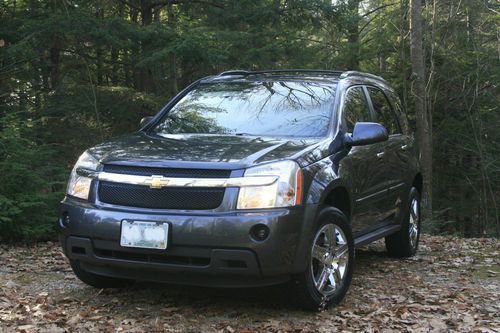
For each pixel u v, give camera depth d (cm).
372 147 559
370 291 519
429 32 1930
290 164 419
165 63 1490
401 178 638
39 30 1211
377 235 577
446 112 2023
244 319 428
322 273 446
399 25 1956
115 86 1558
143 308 452
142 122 561
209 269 402
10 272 578
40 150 800
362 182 522
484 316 451
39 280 543
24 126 836
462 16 1923
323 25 1611
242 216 398
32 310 437
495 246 813
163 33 1274
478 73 1881
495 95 1992
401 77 1927
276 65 1591
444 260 685
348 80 576
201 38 1242
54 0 1271
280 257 402
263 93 547
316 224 430
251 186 404
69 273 575
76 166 462
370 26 2284
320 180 439
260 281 412
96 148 475
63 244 449
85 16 1238
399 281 566
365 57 1977
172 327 407
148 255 416
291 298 435
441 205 2217
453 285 554
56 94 1375
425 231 1460
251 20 1450
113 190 429
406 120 712
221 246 398
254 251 396
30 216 739
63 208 449
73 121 1377
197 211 405
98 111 1411
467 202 2191
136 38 1286
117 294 492
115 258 425
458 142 2077
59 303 462
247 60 1366
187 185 409
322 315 439
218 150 438
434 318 440
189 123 528
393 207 626
